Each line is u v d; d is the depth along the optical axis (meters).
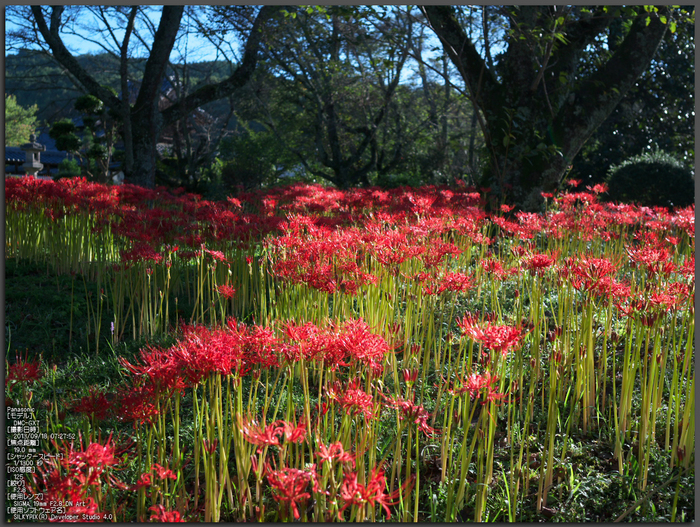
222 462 2.20
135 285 4.91
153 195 7.27
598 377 3.20
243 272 4.76
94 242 5.61
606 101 8.26
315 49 16.95
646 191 11.40
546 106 8.20
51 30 11.46
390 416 3.06
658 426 3.03
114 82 19.34
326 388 2.44
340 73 17.86
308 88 18.69
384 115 19.38
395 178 16.72
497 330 2.20
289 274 3.32
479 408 3.30
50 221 5.79
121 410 2.08
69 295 5.08
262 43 13.91
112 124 18.11
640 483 2.55
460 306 4.66
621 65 8.29
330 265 3.31
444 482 2.55
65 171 24.72
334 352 2.17
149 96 12.30
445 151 22.12
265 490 2.54
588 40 8.61
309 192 6.88
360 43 13.97
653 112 15.54
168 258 4.54
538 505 2.41
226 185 17.73
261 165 18.41
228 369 2.05
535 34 7.29
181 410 3.22
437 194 6.99
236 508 2.34
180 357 2.09
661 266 3.10
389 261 3.42
